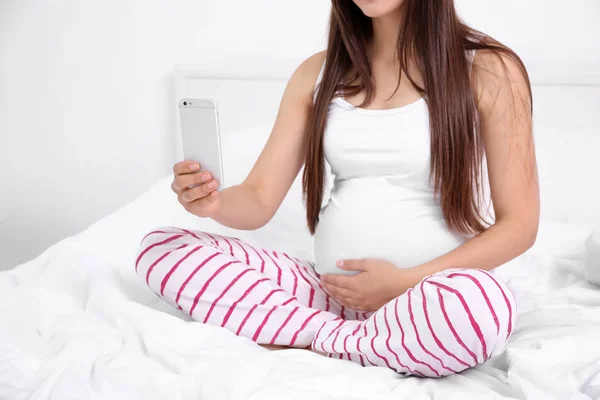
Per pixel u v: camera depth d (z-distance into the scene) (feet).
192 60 8.36
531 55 7.56
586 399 3.10
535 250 5.65
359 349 3.76
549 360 3.55
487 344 3.45
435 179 4.30
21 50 8.67
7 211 8.95
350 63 4.72
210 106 4.09
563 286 5.19
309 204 4.81
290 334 4.10
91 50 8.56
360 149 4.40
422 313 3.53
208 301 4.21
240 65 8.14
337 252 4.42
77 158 8.79
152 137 8.61
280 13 8.09
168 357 3.60
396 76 4.55
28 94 8.75
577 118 7.23
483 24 7.63
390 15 4.53
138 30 8.43
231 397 3.16
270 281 4.29
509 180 4.35
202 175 4.18
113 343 3.85
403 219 4.30
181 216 6.16
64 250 5.20
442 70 4.30
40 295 4.49
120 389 3.31
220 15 8.23
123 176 8.75
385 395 3.27
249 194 4.78
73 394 3.25
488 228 4.31
